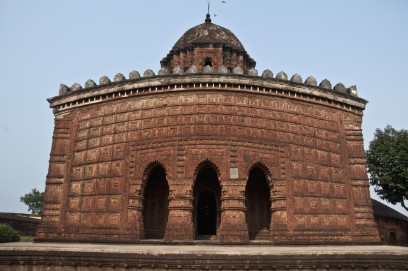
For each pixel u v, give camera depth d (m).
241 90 18.98
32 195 58.56
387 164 25.88
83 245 15.99
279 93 19.62
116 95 20.19
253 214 19.94
